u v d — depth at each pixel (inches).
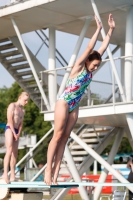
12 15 875.4
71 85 371.2
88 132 1053.2
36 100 1020.5
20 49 986.7
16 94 2908.5
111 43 1056.8
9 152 582.6
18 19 893.2
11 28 946.7
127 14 835.4
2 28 946.1
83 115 834.8
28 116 2765.7
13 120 607.2
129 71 805.2
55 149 387.2
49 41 931.3
